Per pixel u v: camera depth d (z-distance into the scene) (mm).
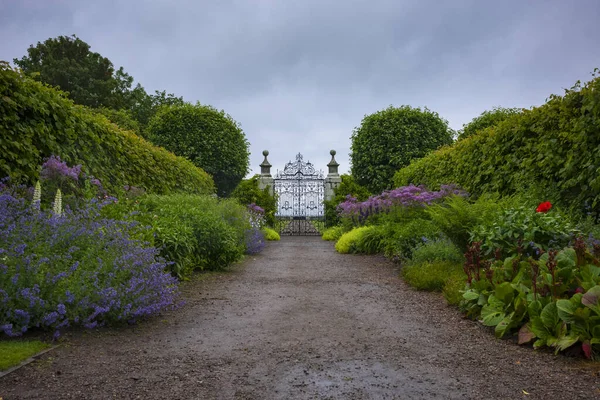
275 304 4770
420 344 3330
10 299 3238
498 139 7465
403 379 2633
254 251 10320
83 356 2965
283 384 2551
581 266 3484
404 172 14203
